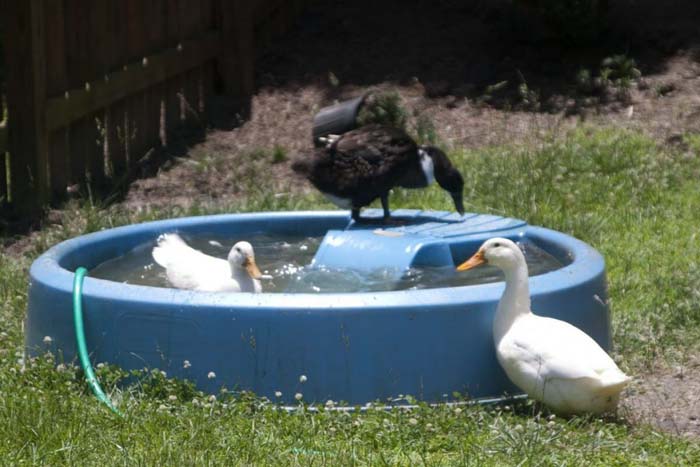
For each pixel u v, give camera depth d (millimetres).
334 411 6699
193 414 6523
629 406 7453
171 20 15227
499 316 7031
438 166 10000
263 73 17203
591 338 7340
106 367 7051
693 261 10797
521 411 7090
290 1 18391
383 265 8891
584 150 13914
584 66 17000
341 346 6844
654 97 16047
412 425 6449
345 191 9742
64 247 8617
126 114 14328
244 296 6977
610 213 12297
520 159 13625
